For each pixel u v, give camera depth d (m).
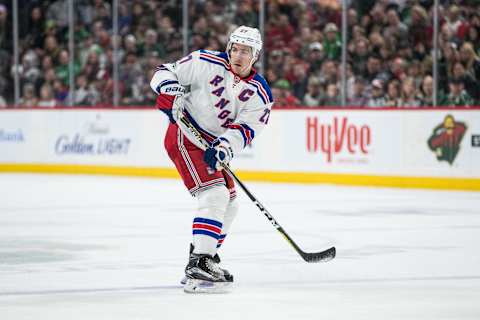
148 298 12.30
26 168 39.84
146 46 38.75
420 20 33.31
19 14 41.12
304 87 35.69
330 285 13.41
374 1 34.28
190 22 37.97
